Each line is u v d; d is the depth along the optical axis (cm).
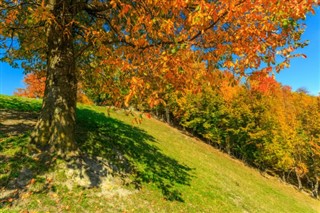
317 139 4400
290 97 6881
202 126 5362
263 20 576
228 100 4912
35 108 2075
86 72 1405
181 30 734
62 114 1125
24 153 1048
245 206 1714
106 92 967
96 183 1084
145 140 2269
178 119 6278
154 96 674
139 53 771
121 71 774
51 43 1151
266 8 567
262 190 2886
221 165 3262
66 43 1155
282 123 4769
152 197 1185
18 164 980
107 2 1098
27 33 1266
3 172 923
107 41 920
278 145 4375
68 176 1029
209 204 1400
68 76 1160
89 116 2197
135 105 736
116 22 1007
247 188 2527
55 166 1038
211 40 679
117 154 1438
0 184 869
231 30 662
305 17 523
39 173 980
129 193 1130
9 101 2030
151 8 756
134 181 1251
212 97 5019
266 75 614
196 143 4653
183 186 1480
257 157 4662
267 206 2136
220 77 700
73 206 904
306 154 4562
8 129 1290
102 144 1468
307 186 5172
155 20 682
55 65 1138
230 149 5488
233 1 544
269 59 600
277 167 4622
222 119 4947
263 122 4644
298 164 4478
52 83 1136
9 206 796
